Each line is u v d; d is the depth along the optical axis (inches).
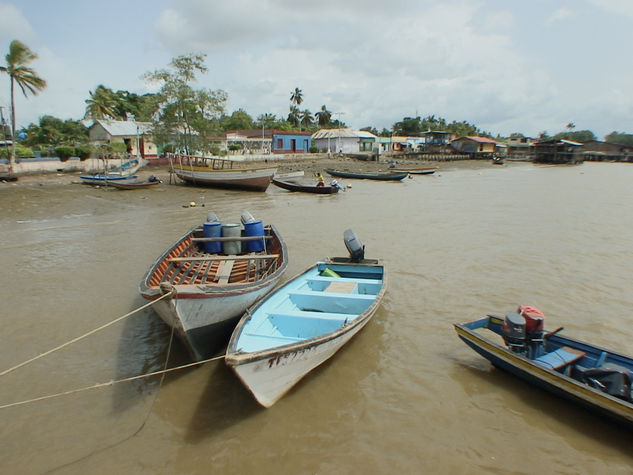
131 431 225.1
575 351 260.7
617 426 224.5
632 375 225.8
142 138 1764.3
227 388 260.1
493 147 3321.9
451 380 265.7
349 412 237.9
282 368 228.4
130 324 345.1
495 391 254.8
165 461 205.5
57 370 280.2
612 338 313.4
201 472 198.5
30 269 485.7
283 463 203.2
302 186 1196.5
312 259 526.6
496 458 205.6
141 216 819.4
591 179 1774.1
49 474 198.2
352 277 400.5
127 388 260.5
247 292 290.0
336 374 273.0
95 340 319.0
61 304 384.5
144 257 534.9
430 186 1461.6
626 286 418.3
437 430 224.1
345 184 1461.6
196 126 1470.2
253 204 991.0
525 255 531.5
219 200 1048.8
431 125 4574.3
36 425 229.9
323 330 284.2
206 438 219.6
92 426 229.1
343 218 807.7
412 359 289.7
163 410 240.8
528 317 256.8
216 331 284.8
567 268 476.7
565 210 908.6
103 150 1428.4
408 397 250.2
